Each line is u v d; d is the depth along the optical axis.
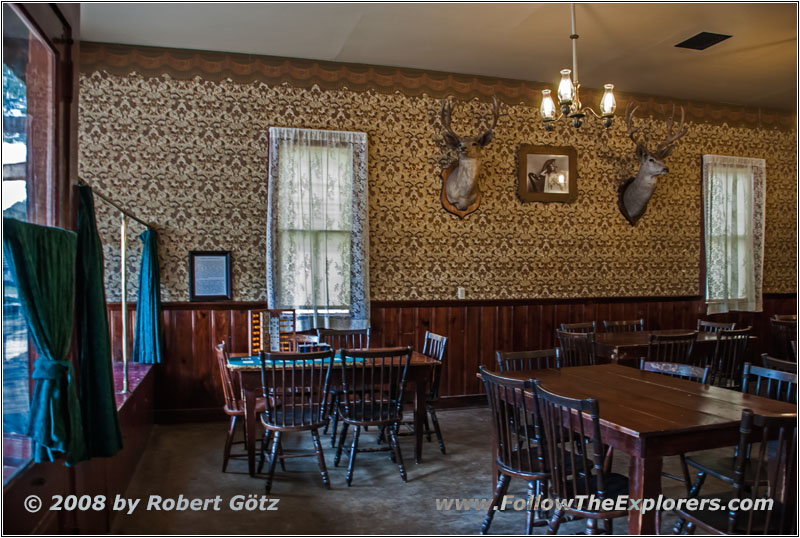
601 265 6.45
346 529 3.03
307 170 5.49
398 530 3.02
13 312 2.07
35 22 2.07
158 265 5.06
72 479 2.39
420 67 5.81
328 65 5.62
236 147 5.41
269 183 5.36
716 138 6.93
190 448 4.45
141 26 4.80
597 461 2.34
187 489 3.59
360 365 3.94
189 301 5.28
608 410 2.60
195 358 5.27
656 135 6.66
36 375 2.06
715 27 4.86
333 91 5.63
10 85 2.03
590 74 6.00
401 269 5.81
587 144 6.41
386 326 5.73
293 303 5.43
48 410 2.05
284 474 3.86
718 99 6.82
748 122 7.06
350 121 5.67
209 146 5.35
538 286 6.23
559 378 3.32
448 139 5.52
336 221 5.56
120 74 5.18
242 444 4.56
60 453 2.16
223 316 5.33
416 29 4.89
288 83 5.52
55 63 2.33
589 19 4.70
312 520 3.14
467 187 5.58
